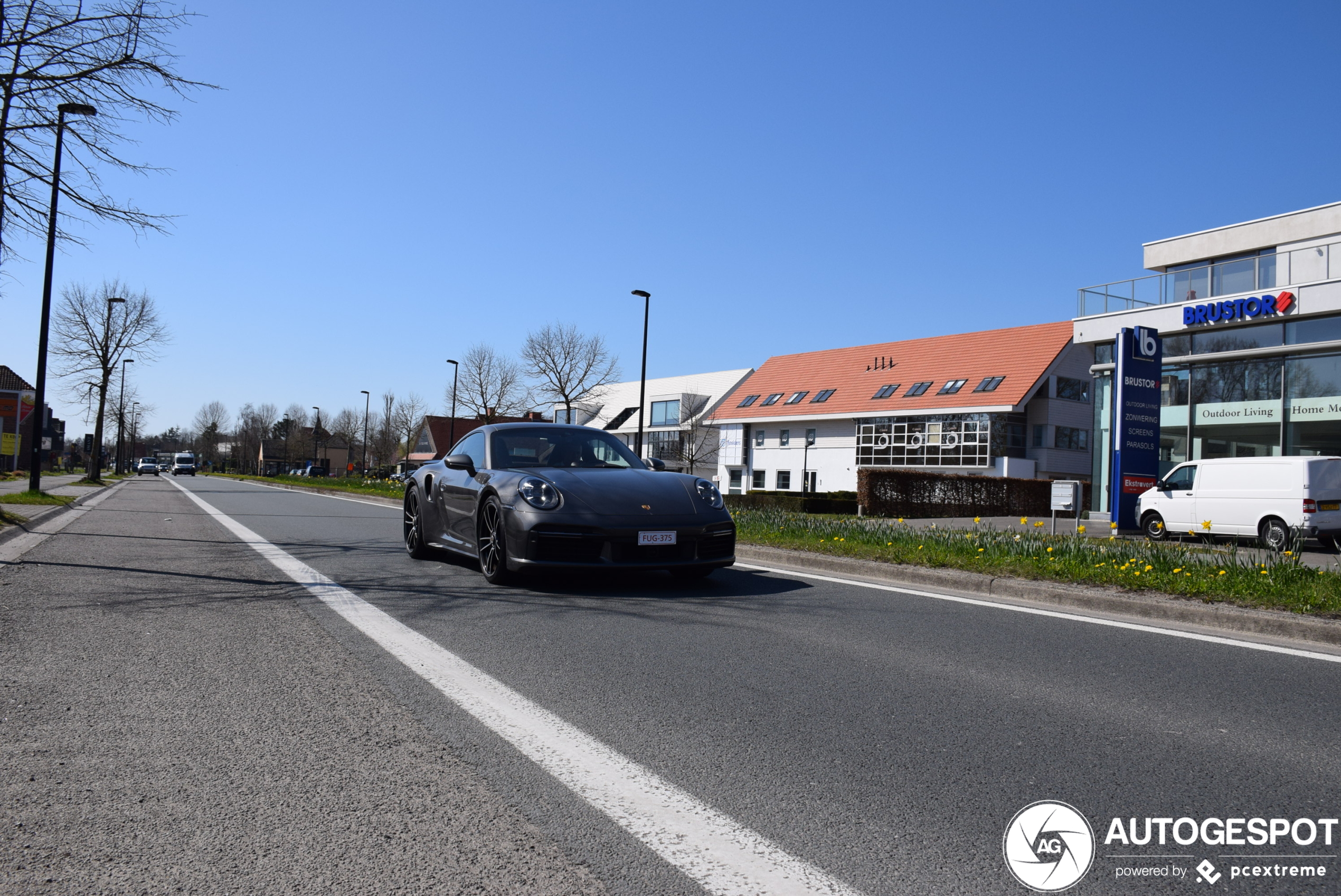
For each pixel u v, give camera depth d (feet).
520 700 11.66
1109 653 15.19
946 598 21.08
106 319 116.67
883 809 8.30
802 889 6.77
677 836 7.66
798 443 154.61
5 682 12.08
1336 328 57.26
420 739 10.07
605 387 234.79
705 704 11.64
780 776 9.11
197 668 13.09
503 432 24.70
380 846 7.35
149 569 23.72
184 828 7.63
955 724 10.94
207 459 434.71
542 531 19.81
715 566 21.07
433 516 25.71
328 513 51.47
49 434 277.03
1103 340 70.59
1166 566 23.36
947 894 6.74
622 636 15.75
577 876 6.89
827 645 15.35
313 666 13.29
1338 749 10.16
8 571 22.72
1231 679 13.46
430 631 15.96
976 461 125.08
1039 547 26.96
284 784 8.65
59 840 7.37
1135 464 51.11
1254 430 61.57
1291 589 19.61
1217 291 64.85
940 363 139.64
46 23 31.94
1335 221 66.69
